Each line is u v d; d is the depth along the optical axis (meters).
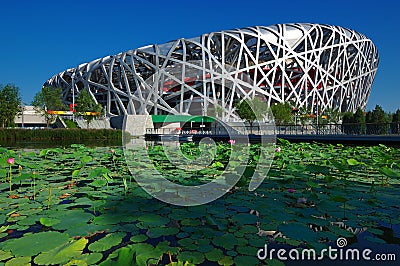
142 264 1.53
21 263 1.78
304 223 2.63
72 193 3.78
